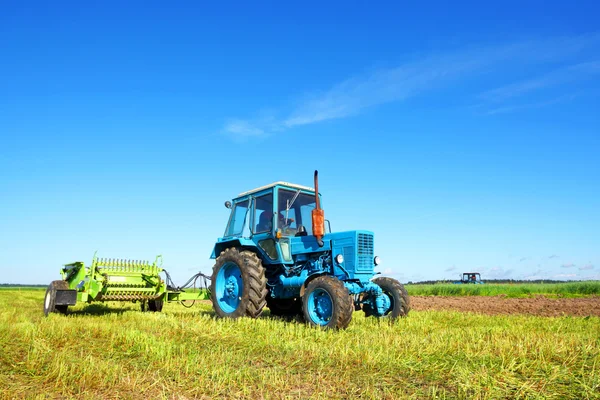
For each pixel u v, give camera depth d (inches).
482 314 398.9
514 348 208.7
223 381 155.9
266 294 324.8
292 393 146.9
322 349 206.1
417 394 147.3
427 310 431.5
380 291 316.8
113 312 379.2
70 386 148.8
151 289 378.9
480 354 197.5
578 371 171.5
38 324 265.4
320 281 279.3
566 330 281.6
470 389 150.9
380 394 146.6
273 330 264.4
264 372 168.7
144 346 207.8
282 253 321.7
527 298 695.7
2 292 847.1
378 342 220.7
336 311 264.1
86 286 363.6
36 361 176.7
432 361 185.9
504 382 158.1
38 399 133.8
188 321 303.6
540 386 155.2
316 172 292.7
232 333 257.8
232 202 379.9
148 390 147.3
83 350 203.0
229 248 358.6
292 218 336.5
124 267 389.7
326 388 152.1
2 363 175.6
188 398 141.1
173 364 178.1
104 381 153.2
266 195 341.7
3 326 243.8
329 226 344.2
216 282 347.9
